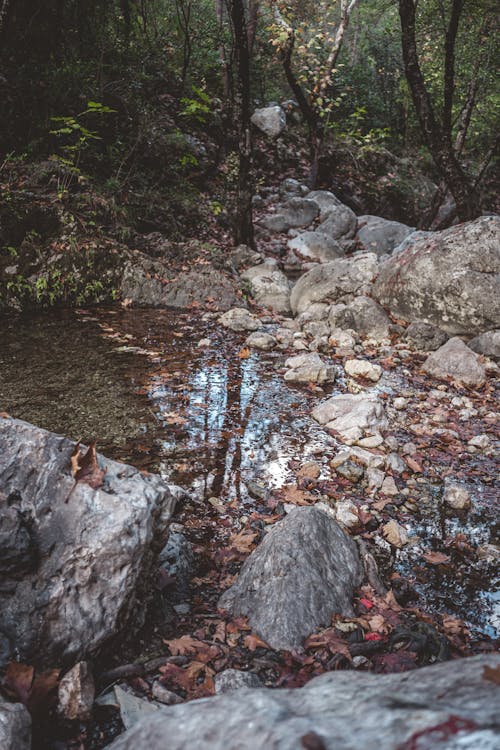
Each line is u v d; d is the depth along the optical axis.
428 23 11.59
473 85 11.80
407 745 0.88
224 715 1.14
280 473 3.85
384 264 7.71
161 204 10.08
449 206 14.62
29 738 1.73
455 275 6.67
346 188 14.56
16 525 2.09
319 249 10.61
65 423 4.37
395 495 3.69
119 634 2.24
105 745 1.87
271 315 7.73
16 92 9.27
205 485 3.67
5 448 2.25
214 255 8.88
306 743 0.94
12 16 9.35
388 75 18.05
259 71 15.81
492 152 11.02
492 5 10.34
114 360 5.76
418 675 1.22
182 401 4.89
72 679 1.97
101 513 2.17
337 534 2.81
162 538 2.41
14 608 2.05
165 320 7.20
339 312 6.98
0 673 1.96
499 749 0.81
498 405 5.18
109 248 7.89
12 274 7.28
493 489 3.83
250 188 9.67
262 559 2.63
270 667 2.23
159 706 2.03
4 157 8.80
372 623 2.49
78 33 10.87
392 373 5.87
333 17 19.41
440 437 4.52
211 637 2.39
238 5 8.21
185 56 12.86
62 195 8.16
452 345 5.99
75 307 7.51
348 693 1.17
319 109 13.39
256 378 5.52
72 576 2.11
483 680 1.08
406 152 17.27
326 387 5.40
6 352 5.80
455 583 2.91
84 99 9.88
